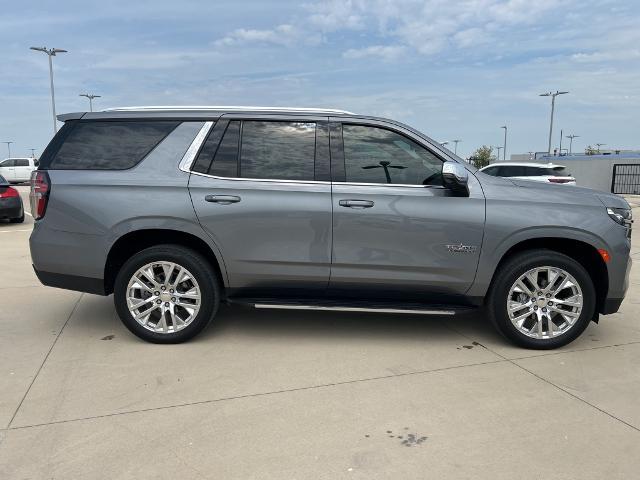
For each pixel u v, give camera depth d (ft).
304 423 10.20
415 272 13.92
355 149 14.08
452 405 10.99
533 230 13.67
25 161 112.98
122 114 14.46
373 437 9.72
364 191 13.78
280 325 16.11
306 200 13.73
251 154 14.07
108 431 9.83
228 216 13.74
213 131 14.19
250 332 15.43
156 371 12.55
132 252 14.74
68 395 11.25
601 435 9.87
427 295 14.29
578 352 14.11
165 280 14.08
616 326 16.37
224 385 11.84
